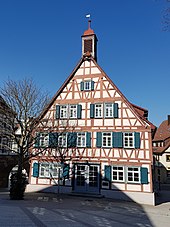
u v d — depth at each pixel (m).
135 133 19.83
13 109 17.23
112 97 21.22
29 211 11.58
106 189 19.69
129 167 19.48
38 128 20.36
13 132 17.59
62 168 21.33
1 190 25.12
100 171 20.17
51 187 21.45
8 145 19.69
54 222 9.40
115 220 10.87
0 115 17.80
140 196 18.67
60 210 12.58
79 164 20.97
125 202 18.25
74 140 21.41
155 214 13.83
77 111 21.88
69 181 20.94
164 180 43.47
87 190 20.31
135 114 20.22
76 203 15.99
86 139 21.05
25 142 17.92
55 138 21.62
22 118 17.50
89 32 24.36
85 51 24.05
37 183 21.91
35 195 19.47
